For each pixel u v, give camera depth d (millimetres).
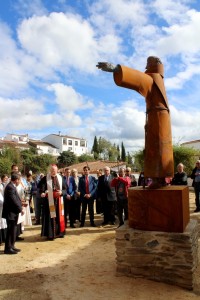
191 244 4570
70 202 9383
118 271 5039
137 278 4875
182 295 4309
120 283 4746
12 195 6594
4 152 45094
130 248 4941
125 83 4688
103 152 70062
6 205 6637
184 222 4809
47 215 7945
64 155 55375
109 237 7941
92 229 9047
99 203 10719
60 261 6039
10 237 6656
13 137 73375
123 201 8555
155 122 5020
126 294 4371
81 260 6062
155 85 5055
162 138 4992
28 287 4766
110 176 9695
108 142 71312
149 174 5039
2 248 7145
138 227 4973
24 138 75062
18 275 5301
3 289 4703
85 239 7828
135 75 4754
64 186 9188
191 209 12023
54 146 74812
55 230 8000
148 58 5359
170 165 5020
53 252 6695
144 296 4293
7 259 6223
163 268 4703
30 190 11203
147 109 5137
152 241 4797
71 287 4711
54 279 5070
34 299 4336
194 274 4723
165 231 4758
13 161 43625
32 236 8406
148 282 4730
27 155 48469
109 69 4605
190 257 4523
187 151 23141
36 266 5762
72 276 5176
